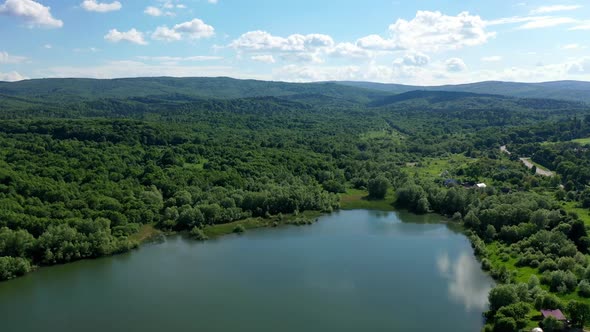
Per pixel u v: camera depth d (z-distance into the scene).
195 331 109.19
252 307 121.19
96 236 157.38
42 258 149.00
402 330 109.12
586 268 123.81
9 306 121.94
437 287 132.12
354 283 135.62
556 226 157.12
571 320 101.31
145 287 133.00
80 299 125.62
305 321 113.69
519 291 113.12
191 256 158.50
